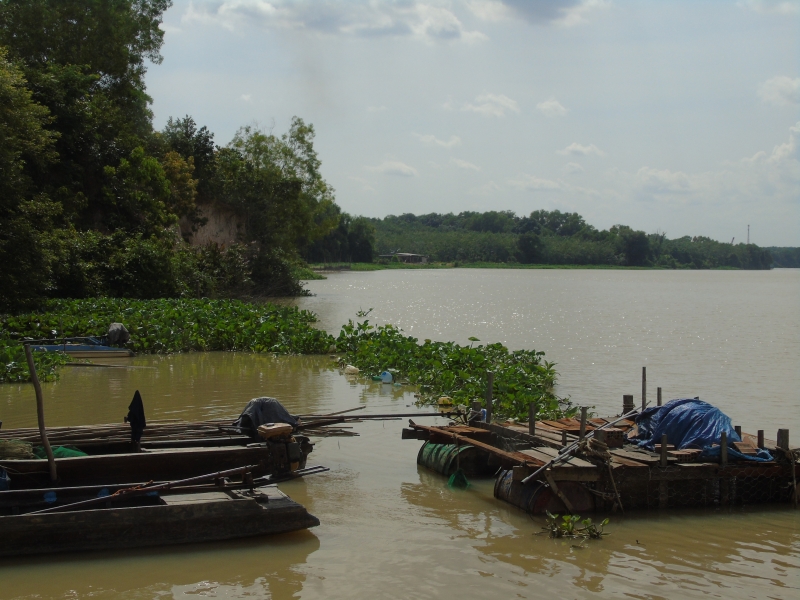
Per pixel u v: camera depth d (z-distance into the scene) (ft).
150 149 148.05
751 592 21.77
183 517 24.02
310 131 180.14
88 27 135.13
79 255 102.63
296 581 21.93
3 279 75.10
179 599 20.68
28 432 30.96
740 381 57.93
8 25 129.80
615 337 90.58
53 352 60.95
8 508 24.14
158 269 108.27
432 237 642.63
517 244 584.81
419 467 34.32
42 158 102.42
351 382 55.67
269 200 172.76
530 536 25.89
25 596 20.59
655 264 606.96
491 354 61.31
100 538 23.30
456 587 21.75
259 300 144.36
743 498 29.63
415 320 112.27
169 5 147.74
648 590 21.83
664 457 28.58
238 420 33.32
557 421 35.94
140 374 57.62
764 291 231.50
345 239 438.81
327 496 29.99
